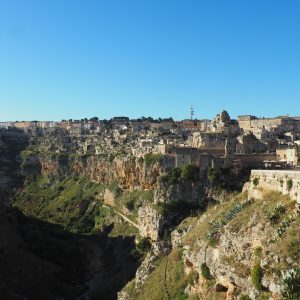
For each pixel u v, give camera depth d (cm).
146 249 17562
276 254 7369
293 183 9069
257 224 8550
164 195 18150
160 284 11662
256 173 10994
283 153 18725
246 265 8150
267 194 9950
